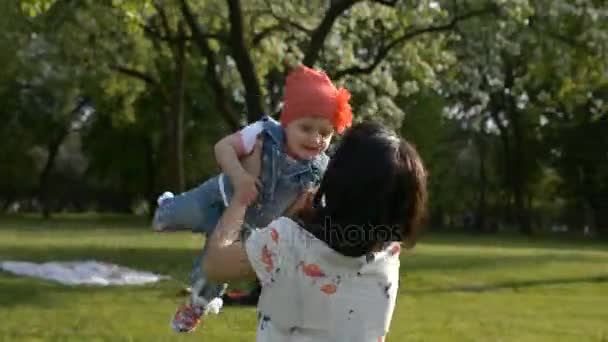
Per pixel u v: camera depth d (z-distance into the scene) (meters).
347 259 3.59
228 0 16.61
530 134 58.50
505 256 28.53
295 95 4.13
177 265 22.05
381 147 3.56
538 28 19.25
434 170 58.28
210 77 18.67
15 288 16.17
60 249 25.64
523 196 59.38
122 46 26.72
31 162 58.91
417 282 20.33
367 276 3.66
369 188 3.50
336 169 3.58
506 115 58.53
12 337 11.27
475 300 17.45
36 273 18.89
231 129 18.88
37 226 42.47
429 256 27.53
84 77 34.34
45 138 56.81
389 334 12.56
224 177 4.38
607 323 14.70
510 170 59.78
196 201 4.41
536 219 66.69
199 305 4.43
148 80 33.50
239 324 12.93
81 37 25.41
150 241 31.00
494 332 13.12
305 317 3.66
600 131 56.09
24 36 28.44
